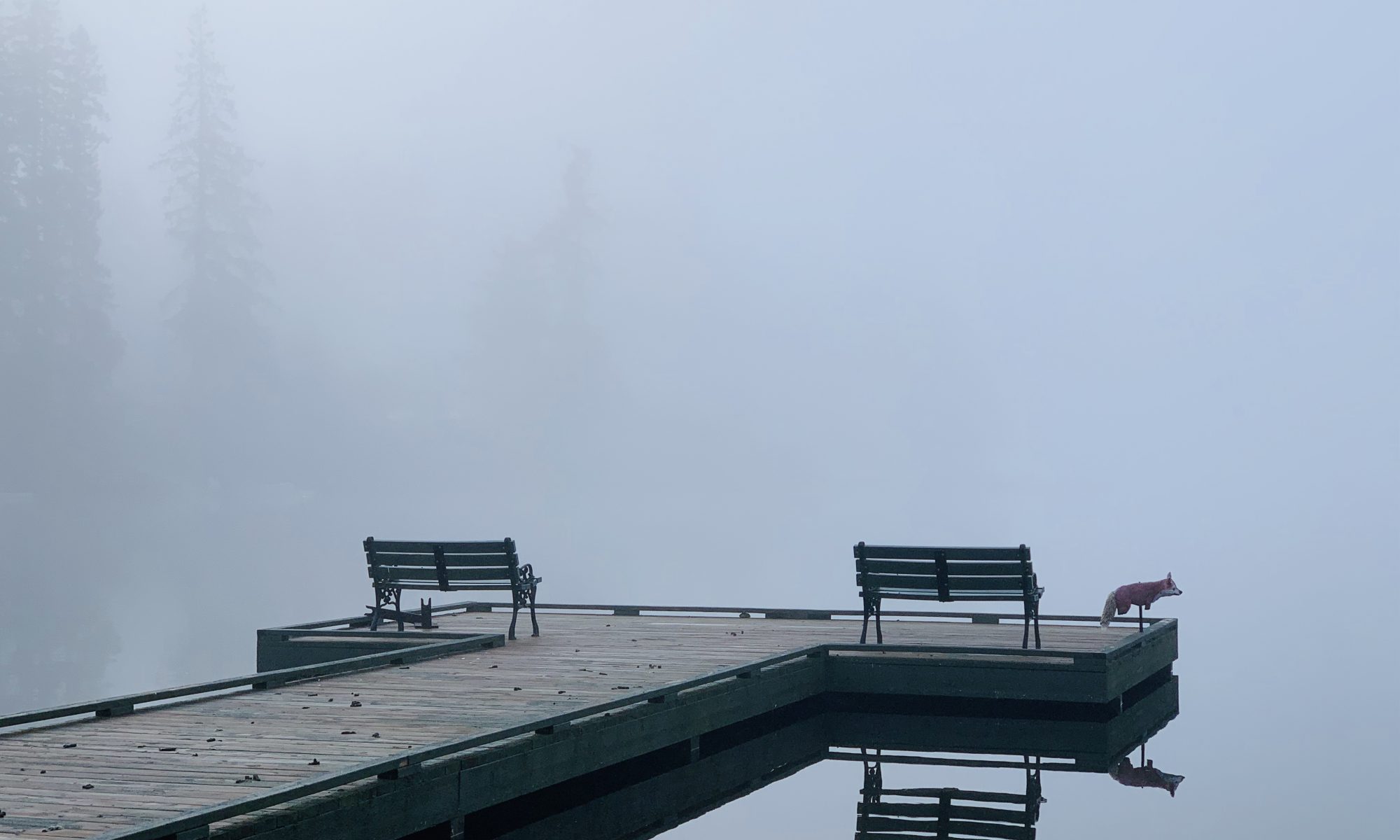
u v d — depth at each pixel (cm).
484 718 806
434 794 670
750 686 987
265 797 575
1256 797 918
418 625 1333
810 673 1088
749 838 791
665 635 1286
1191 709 1261
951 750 1039
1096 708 1138
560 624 1405
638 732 847
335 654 1203
